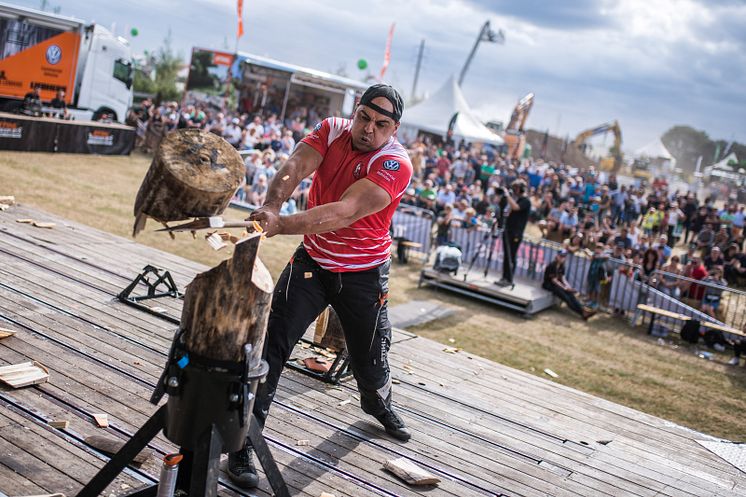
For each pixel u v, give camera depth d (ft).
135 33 115.03
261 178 53.88
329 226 9.79
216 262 35.99
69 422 11.89
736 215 82.64
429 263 47.88
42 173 49.34
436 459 13.43
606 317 41.29
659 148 188.96
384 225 11.47
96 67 69.92
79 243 25.12
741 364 35.35
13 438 11.00
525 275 44.75
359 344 12.28
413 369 19.01
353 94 99.30
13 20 60.80
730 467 16.14
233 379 8.59
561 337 35.29
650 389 28.76
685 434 17.93
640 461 15.44
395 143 11.07
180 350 8.64
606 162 171.94
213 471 8.60
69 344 15.40
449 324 34.12
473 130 99.19
